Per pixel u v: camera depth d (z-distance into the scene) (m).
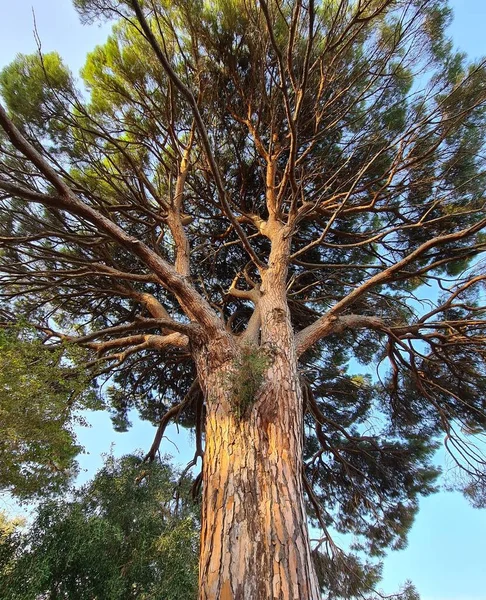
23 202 5.59
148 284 6.45
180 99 5.64
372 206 5.38
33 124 5.30
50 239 5.68
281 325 4.09
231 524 2.71
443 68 5.27
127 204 5.90
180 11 5.06
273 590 2.39
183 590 3.62
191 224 6.70
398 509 6.39
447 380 5.77
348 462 6.39
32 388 3.08
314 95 5.65
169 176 5.65
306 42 5.46
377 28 5.20
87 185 5.88
